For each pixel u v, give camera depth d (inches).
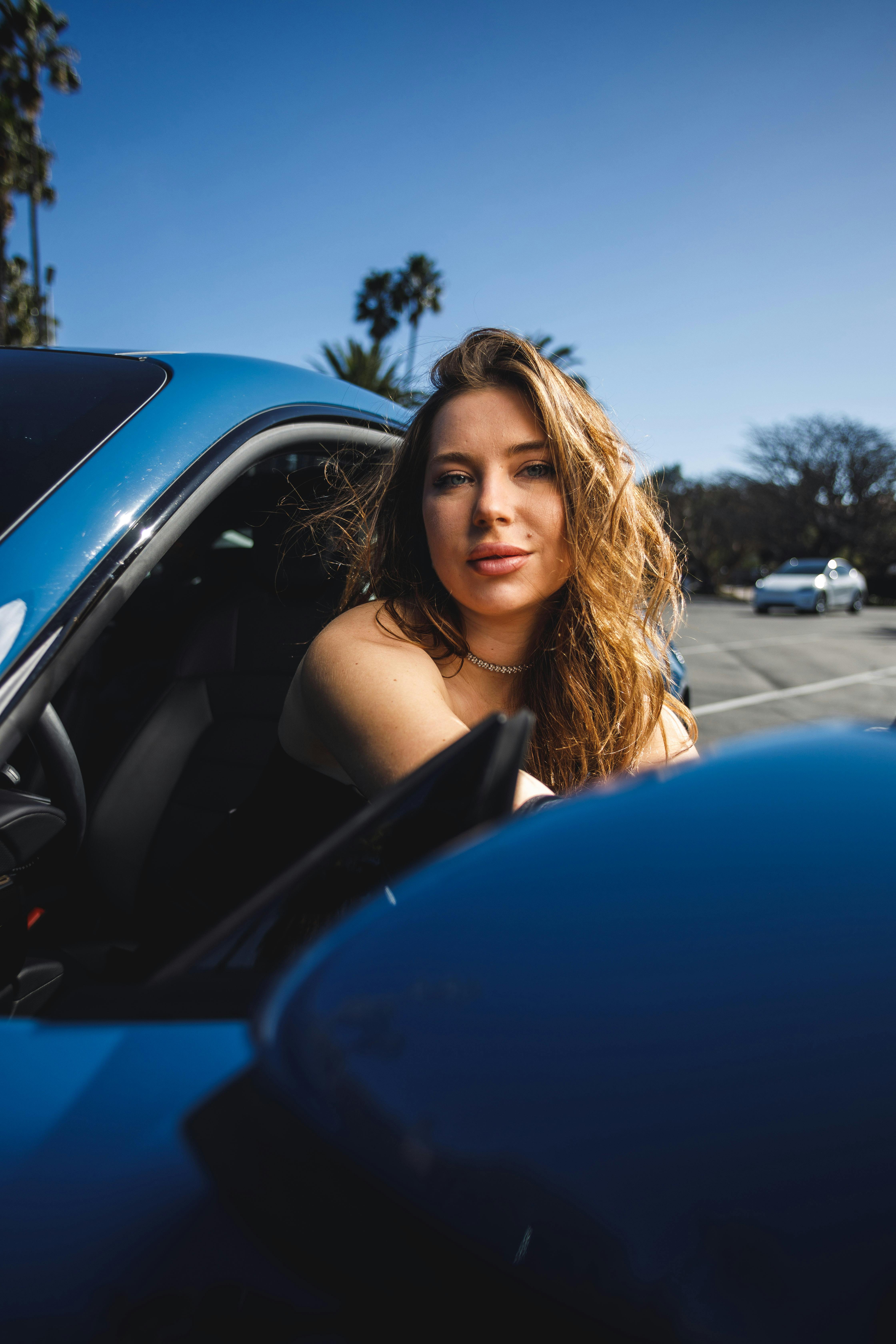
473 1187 9.5
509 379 34.5
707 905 11.4
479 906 12.4
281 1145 11.2
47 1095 14.5
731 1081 9.3
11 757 51.4
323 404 53.3
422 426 37.5
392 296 1117.1
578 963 11.0
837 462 1583.4
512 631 37.8
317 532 63.5
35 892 57.2
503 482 34.4
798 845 12.2
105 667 73.5
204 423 42.0
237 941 17.2
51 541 33.4
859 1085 9.0
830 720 16.4
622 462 37.7
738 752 15.2
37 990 39.0
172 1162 12.8
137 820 61.2
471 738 20.5
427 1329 9.5
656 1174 8.9
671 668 47.7
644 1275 8.4
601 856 12.8
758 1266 8.1
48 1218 12.9
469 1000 11.0
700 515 1716.3
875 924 10.6
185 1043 15.1
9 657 30.0
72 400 42.2
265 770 42.2
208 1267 11.6
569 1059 10.0
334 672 33.0
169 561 75.0
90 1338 12.0
